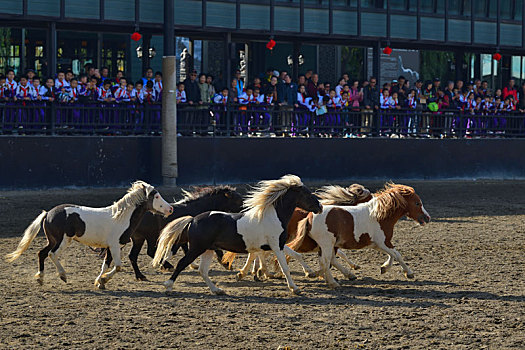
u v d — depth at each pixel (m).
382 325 9.15
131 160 23.12
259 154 24.70
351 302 10.33
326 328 8.98
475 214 20.27
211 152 24.00
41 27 23.84
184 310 9.77
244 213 10.85
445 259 13.84
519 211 21.02
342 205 12.30
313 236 11.30
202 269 10.80
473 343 8.46
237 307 9.97
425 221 11.63
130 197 11.02
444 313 9.77
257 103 24.38
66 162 22.22
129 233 11.07
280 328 8.96
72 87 21.98
